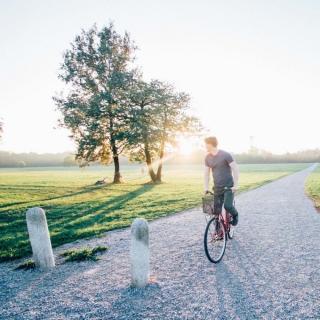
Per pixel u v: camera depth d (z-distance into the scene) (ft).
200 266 18.60
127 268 18.90
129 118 102.47
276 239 24.52
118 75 101.35
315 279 16.19
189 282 16.19
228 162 20.34
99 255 21.83
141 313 13.14
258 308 13.23
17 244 24.98
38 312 13.65
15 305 14.43
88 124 100.94
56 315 13.32
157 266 18.89
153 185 90.02
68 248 23.94
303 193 58.54
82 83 107.14
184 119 106.01
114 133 103.30
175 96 103.96
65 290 15.85
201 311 13.08
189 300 14.12
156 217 36.55
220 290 15.08
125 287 15.89
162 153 106.93
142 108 106.32
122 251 22.71
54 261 20.38
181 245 23.73
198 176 140.26
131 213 39.47
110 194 65.98
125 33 110.63
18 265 20.20
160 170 106.22
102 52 104.73
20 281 17.30
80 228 30.86
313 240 23.97
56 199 57.36
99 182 99.40
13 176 155.63
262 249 21.79
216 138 20.25
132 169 258.57
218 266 18.51
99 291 15.55
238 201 49.24
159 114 100.58
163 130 101.81
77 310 13.66
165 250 22.45
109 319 12.78
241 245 22.94
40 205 48.88
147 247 15.76
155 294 14.89
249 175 130.93
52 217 37.70
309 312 12.82
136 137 97.50
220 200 20.83
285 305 13.44
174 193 64.13
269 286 15.42
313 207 40.86
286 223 30.76
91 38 108.06
